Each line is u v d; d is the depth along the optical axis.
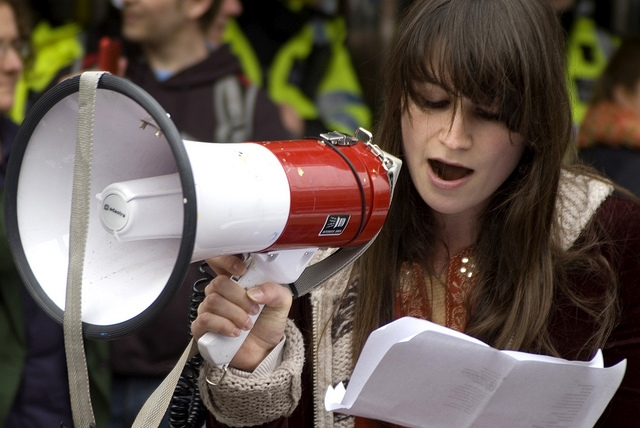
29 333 5.05
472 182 2.94
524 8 2.88
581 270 3.08
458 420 2.85
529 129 2.91
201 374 2.99
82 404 2.50
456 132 2.85
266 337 2.89
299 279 2.97
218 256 2.58
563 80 2.98
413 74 2.89
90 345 4.93
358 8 6.48
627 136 5.66
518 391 2.77
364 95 6.46
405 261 3.22
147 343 4.93
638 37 5.82
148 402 2.71
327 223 2.65
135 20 5.39
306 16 6.54
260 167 2.53
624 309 3.12
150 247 2.59
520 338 2.99
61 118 2.54
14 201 2.60
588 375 2.76
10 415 5.12
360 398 2.71
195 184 2.30
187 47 5.48
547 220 3.03
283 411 3.00
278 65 6.48
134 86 2.31
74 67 5.82
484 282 3.09
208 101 5.48
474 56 2.79
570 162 3.38
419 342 2.61
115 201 2.45
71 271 2.44
